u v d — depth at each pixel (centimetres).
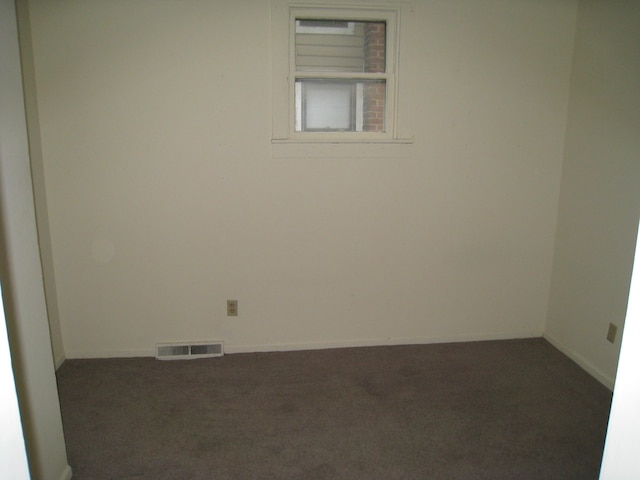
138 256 278
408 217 291
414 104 278
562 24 277
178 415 226
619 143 243
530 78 282
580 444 204
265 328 295
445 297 304
